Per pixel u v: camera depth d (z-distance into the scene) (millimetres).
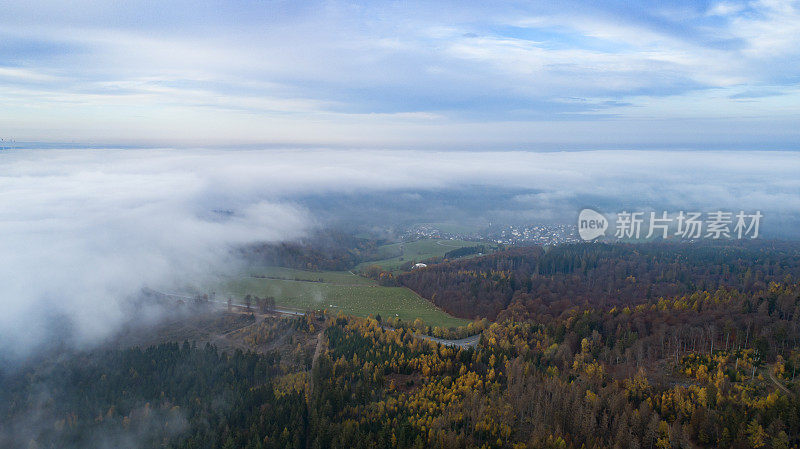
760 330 125125
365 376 121688
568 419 95188
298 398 113000
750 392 97812
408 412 102750
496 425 94875
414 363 127000
